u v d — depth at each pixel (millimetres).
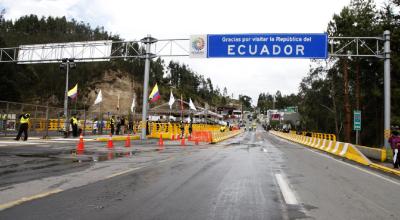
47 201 6785
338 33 43562
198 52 27703
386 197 8172
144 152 19312
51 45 33062
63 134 32406
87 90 109188
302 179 10578
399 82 37406
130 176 10164
